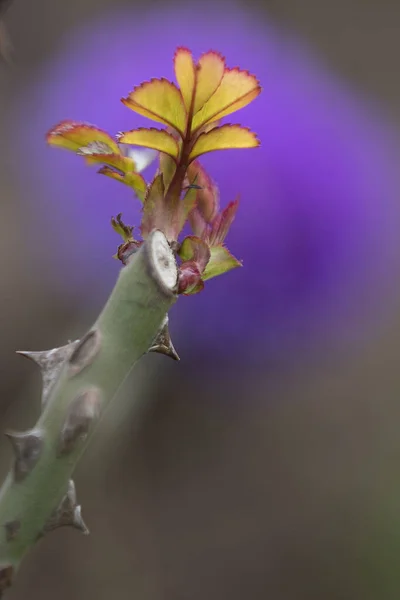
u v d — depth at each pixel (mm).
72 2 985
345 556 944
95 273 748
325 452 1022
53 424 393
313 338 718
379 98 1010
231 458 998
